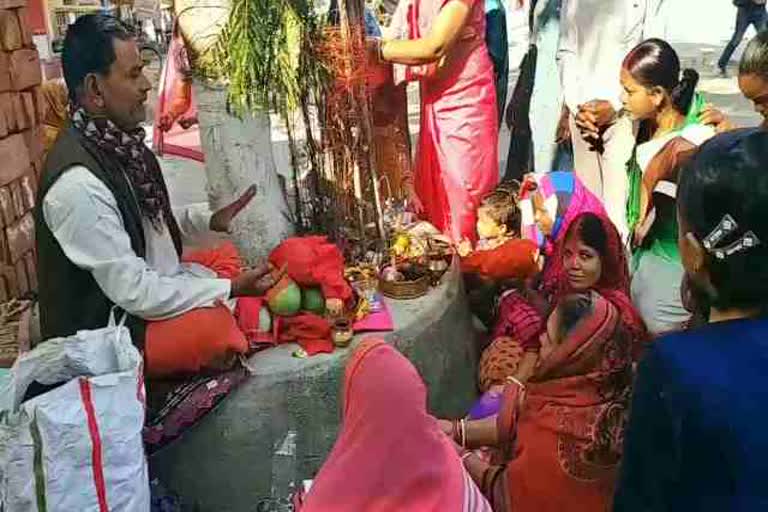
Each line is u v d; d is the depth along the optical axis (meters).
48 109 4.53
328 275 2.80
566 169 4.79
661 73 3.01
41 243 2.53
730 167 1.34
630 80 3.07
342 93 3.20
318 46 3.13
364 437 1.51
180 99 5.06
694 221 1.38
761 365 1.32
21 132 4.04
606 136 3.87
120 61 2.45
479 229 3.92
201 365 2.57
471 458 2.47
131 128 2.58
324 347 2.75
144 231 2.67
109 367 2.29
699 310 1.49
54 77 9.05
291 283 2.79
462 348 3.27
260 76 2.96
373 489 1.47
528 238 3.69
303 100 3.19
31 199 4.09
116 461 2.10
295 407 2.66
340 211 3.31
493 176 3.94
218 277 2.92
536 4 4.70
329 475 1.51
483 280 3.68
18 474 2.03
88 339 2.28
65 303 2.56
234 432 2.63
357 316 2.90
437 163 3.87
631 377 2.21
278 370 2.65
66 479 2.05
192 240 3.20
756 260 1.34
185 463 2.65
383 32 4.32
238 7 2.89
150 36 10.52
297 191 3.33
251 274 2.81
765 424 1.28
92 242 2.44
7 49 3.93
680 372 1.34
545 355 2.25
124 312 2.58
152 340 2.53
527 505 2.29
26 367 2.23
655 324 3.00
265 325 2.79
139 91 2.51
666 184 2.92
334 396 2.69
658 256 3.03
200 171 6.54
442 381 3.07
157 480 2.64
